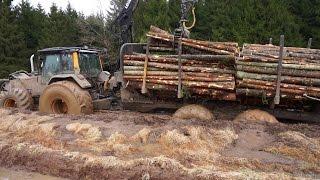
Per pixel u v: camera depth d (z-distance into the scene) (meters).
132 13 12.34
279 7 21.44
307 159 6.07
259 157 6.18
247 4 22.34
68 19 34.56
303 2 21.92
